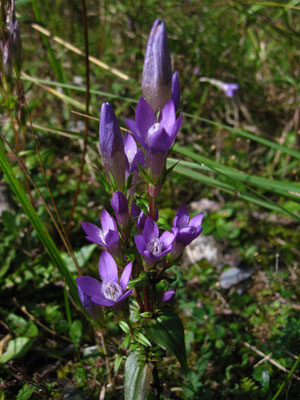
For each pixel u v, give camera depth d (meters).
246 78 0.37
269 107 0.35
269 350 0.20
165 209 0.28
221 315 0.22
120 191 0.12
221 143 0.33
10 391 0.18
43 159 0.23
